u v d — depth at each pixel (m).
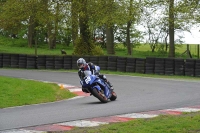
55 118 22.47
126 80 49.25
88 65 30.64
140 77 53.88
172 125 19.39
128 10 77.25
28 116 23.31
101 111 25.33
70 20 74.06
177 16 73.19
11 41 125.50
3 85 34.97
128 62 60.97
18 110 26.39
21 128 19.36
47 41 130.12
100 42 121.62
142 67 59.72
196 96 34.00
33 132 18.36
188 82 47.25
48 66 65.44
